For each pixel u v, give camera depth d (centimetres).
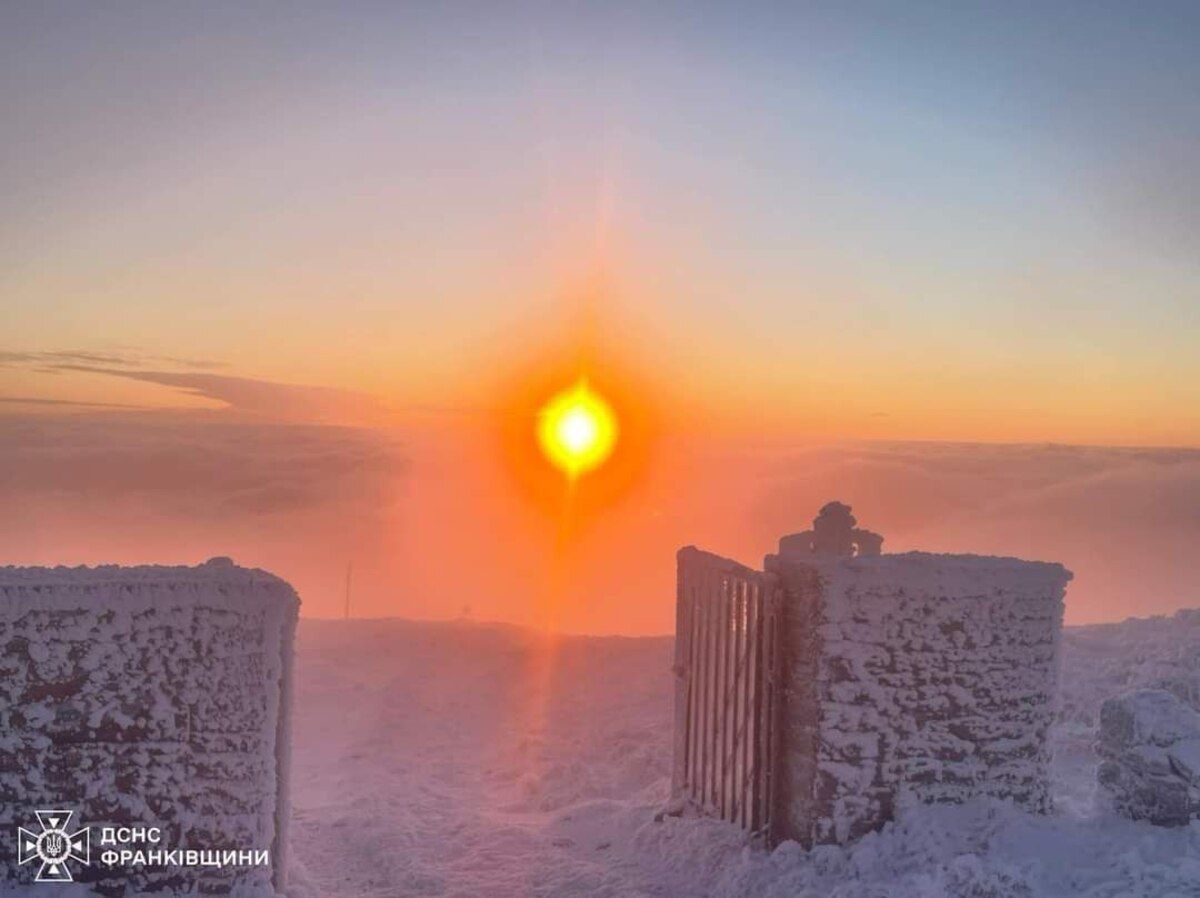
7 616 741
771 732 946
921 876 788
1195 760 867
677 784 1125
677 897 905
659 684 1681
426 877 961
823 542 1123
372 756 1404
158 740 766
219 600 777
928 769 911
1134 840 829
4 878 739
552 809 1209
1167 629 1670
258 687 783
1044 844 838
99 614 756
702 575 1102
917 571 917
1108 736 923
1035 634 945
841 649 904
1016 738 934
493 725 1543
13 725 743
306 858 1016
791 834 926
